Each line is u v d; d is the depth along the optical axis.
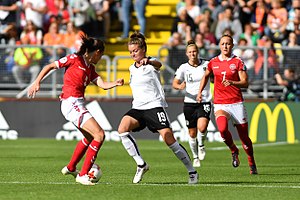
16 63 64.25
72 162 32.72
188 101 43.84
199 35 67.69
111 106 63.50
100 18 73.94
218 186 31.34
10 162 44.00
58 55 64.06
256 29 69.94
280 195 28.58
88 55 31.56
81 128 31.50
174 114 62.91
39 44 70.56
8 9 71.69
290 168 41.66
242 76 36.59
